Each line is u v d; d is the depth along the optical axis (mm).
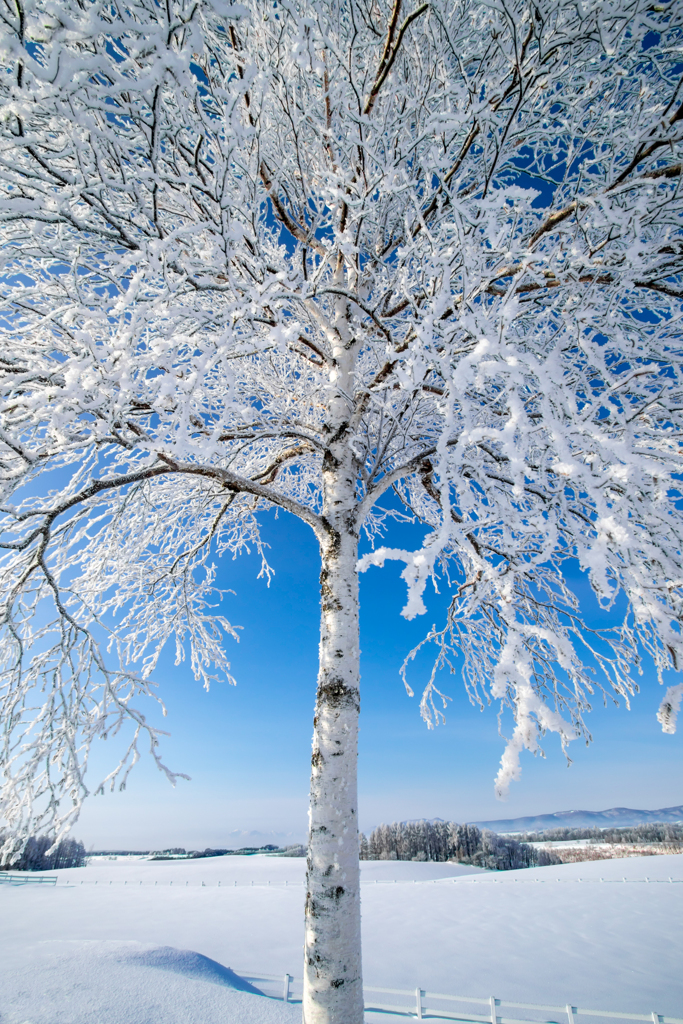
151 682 3527
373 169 3115
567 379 2098
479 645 5242
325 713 3002
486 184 2758
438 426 4484
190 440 2035
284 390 4574
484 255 2459
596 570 1409
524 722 1302
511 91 2900
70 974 5258
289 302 2951
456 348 2207
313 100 3436
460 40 3115
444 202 3061
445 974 9711
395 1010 7180
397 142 3176
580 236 2393
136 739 3094
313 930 2529
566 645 1472
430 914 15148
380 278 3881
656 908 15508
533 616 4434
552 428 1602
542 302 2992
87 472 3770
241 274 3129
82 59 1543
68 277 1991
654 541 2123
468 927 13484
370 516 6332
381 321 3176
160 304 2105
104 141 2000
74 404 2043
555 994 8758
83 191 2027
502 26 2670
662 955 11016
